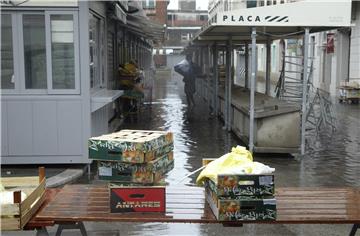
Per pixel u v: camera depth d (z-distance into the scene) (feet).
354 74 77.61
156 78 152.05
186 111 59.52
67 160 27.58
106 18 38.50
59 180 24.73
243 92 50.08
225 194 11.76
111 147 13.87
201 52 83.10
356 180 26.37
